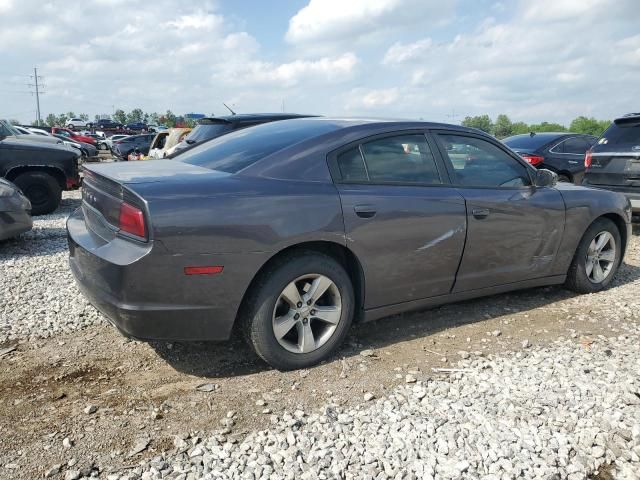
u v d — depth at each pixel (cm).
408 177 364
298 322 326
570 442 258
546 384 313
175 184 292
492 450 249
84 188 358
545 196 434
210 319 296
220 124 875
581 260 472
